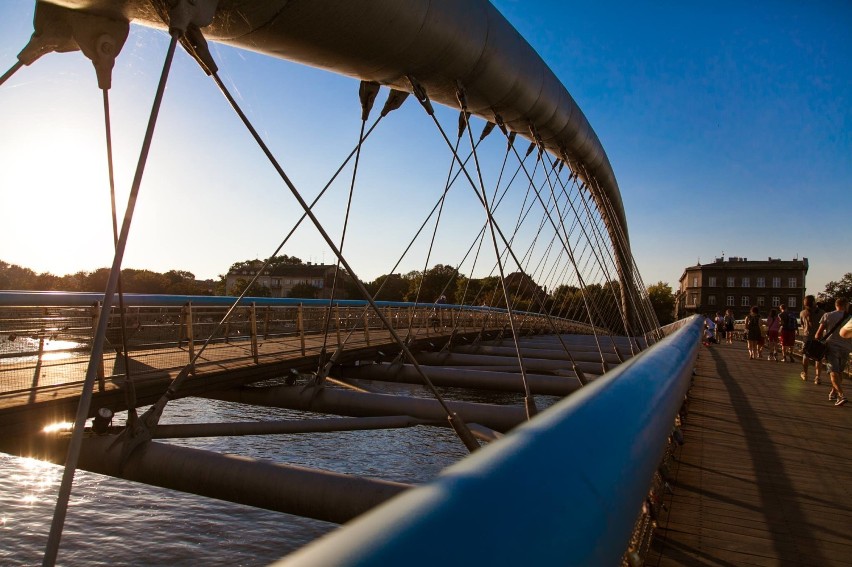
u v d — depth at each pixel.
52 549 2.65
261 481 4.75
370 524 0.45
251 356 8.88
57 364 6.65
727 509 4.01
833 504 4.14
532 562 0.48
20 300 7.69
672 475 4.87
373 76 6.05
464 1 6.34
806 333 12.16
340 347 8.16
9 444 4.95
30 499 7.23
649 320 21.66
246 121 3.97
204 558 5.95
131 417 5.23
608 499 0.74
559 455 0.69
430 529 0.44
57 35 3.62
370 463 9.70
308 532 6.79
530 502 0.55
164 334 9.59
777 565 3.12
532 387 9.20
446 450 10.80
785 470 5.05
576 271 9.01
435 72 6.42
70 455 2.76
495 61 7.10
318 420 6.34
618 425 0.96
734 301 106.19
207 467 4.89
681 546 3.36
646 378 1.51
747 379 12.26
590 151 13.72
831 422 7.43
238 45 5.01
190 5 3.57
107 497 7.49
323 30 5.01
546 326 31.09
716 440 6.27
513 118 8.80
